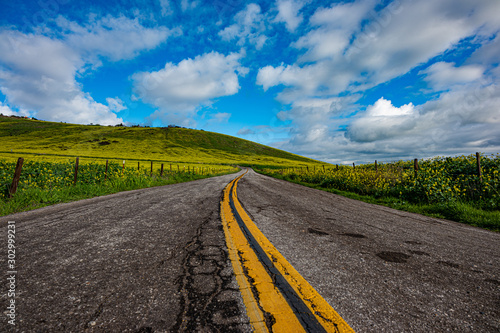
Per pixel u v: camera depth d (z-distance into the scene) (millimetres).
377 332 1049
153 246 2131
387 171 9516
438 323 1134
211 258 1874
